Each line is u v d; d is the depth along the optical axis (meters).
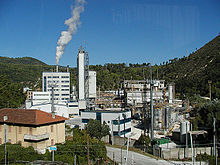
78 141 40.75
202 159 41.44
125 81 103.69
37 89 170.50
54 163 32.53
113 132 57.50
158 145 45.47
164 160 41.38
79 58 102.62
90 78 118.19
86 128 52.91
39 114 41.41
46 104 77.19
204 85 122.69
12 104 93.06
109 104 100.31
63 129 44.62
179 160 41.38
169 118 66.75
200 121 55.06
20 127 39.97
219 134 46.09
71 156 36.66
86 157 37.44
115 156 43.59
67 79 117.69
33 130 38.75
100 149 38.78
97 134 50.66
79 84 102.19
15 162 33.34
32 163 32.66
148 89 96.88
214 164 38.75
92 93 118.50
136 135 60.81
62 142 44.06
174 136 56.25
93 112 60.75
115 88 186.88
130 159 41.72
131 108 84.62
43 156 35.88
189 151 42.88
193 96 109.25
